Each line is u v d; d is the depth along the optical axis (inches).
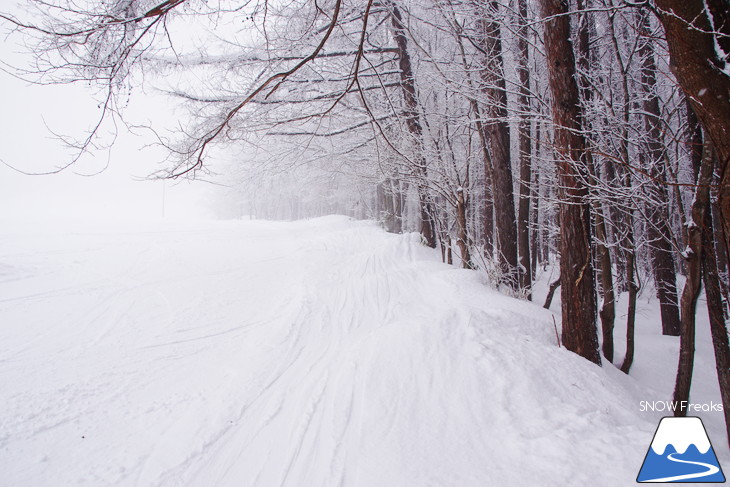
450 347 175.2
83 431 134.9
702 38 78.0
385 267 407.2
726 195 81.4
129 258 452.1
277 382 168.6
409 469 109.4
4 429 133.6
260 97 264.7
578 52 223.0
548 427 123.2
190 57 266.2
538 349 178.1
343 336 223.6
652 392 186.9
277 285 362.0
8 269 348.2
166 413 147.1
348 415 138.1
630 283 217.5
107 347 210.4
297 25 224.8
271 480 109.7
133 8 101.5
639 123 231.0
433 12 308.5
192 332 237.9
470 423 129.8
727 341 144.2
